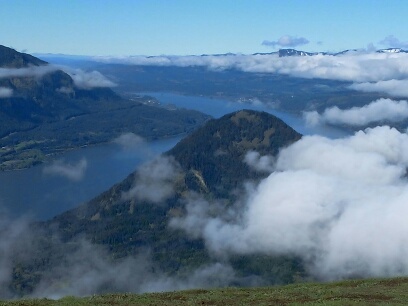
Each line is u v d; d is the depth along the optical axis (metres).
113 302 74.00
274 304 71.50
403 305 67.69
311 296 77.19
